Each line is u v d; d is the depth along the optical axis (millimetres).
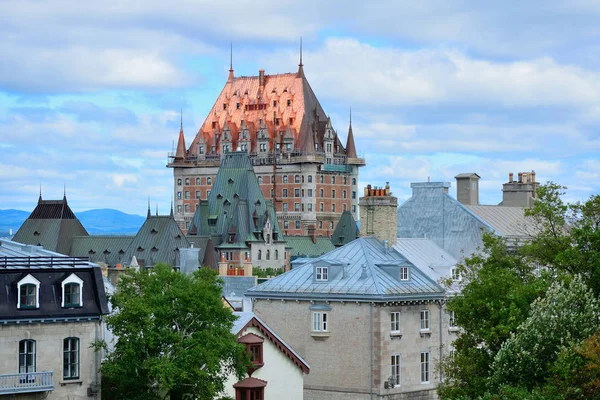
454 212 169625
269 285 141875
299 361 128750
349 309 134875
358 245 145500
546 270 127750
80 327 109375
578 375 100062
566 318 106625
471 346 118625
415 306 137875
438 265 153375
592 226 124250
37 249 136500
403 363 135750
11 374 104375
